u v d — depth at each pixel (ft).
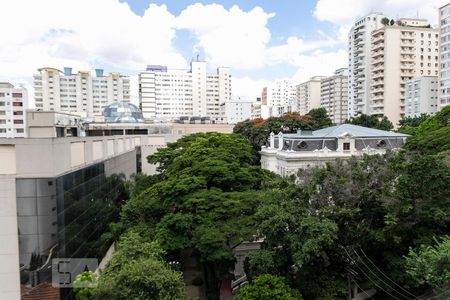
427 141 122.52
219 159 93.09
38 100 448.65
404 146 133.80
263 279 64.49
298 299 61.77
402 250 77.41
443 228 79.56
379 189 77.41
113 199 103.35
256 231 70.95
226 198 77.56
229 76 559.38
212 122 288.30
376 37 331.57
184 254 86.43
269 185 84.64
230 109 532.73
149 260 52.16
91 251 78.74
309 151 147.64
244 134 221.05
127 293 47.14
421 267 58.59
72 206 65.10
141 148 156.35
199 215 74.64
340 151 146.72
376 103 334.44
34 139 56.13
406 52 319.47
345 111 442.09
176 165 96.22
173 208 85.97
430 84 291.38
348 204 77.15
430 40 323.16
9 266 55.72
